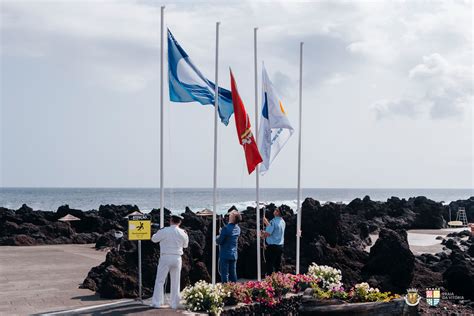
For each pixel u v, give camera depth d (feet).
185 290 51.55
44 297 56.95
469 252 106.52
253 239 72.90
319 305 51.06
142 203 418.51
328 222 89.25
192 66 58.90
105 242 108.17
